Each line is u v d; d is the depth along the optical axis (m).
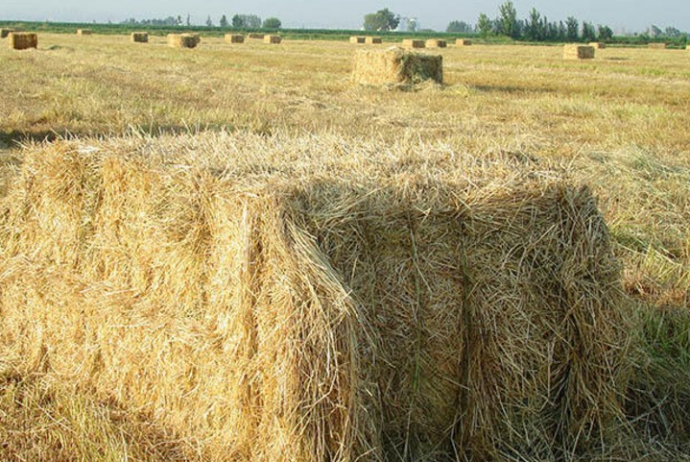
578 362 3.82
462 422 3.75
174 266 3.78
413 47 62.38
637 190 8.06
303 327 3.05
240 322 3.29
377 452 3.29
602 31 106.38
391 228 3.49
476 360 3.68
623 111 16.30
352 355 3.09
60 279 4.47
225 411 3.50
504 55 48.41
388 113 15.48
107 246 4.25
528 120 14.84
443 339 3.67
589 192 3.82
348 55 42.62
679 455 3.85
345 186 3.52
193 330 3.62
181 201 3.71
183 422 3.78
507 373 3.71
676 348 4.77
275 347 3.11
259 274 3.24
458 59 41.22
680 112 16.28
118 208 4.13
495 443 3.75
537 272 3.76
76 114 13.12
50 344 4.61
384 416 3.60
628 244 6.75
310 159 4.13
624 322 3.86
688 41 111.94
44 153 4.70
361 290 3.43
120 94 16.98
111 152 4.24
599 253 3.78
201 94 18.19
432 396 3.71
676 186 8.26
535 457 3.75
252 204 3.23
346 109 15.96
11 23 141.25
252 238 3.23
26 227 4.85
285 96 18.19
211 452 3.57
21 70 22.81
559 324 3.80
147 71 25.27
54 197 4.61
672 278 5.87
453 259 3.64
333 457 3.12
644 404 4.25
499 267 3.68
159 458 3.65
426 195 3.60
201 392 3.64
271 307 3.16
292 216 3.20
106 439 3.75
